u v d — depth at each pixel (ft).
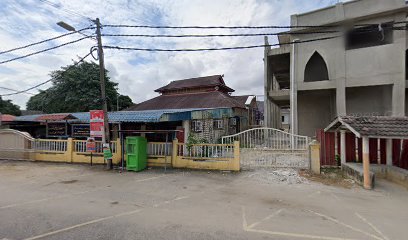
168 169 31.19
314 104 54.80
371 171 25.41
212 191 21.62
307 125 55.11
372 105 45.09
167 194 20.71
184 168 31.55
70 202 18.58
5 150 38.99
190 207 17.48
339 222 14.71
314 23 45.29
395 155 27.66
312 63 48.42
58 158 36.60
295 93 46.80
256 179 25.90
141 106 80.94
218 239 12.51
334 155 30.58
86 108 80.18
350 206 17.63
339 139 30.42
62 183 24.54
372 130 22.16
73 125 42.98
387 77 39.65
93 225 14.28
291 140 34.68
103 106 31.91
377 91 44.60
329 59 44.21
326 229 13.73
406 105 43.19
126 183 24.48
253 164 31.24
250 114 92.94
